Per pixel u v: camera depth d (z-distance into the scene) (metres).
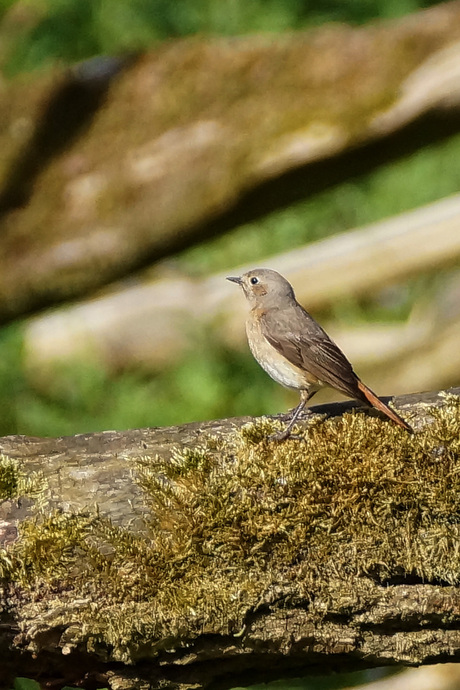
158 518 5.89
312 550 5.92
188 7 17.02
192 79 13.09
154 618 5.80
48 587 5.78
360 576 5.94
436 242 14.54
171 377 14.46
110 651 5.88
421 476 6.02
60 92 13.38
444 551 5.95
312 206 16.34
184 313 14.84
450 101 11.79
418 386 13.98
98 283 13.09
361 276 14.78
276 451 6.12
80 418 13.96
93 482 5.98
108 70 13.55
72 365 14.45
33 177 13.16
